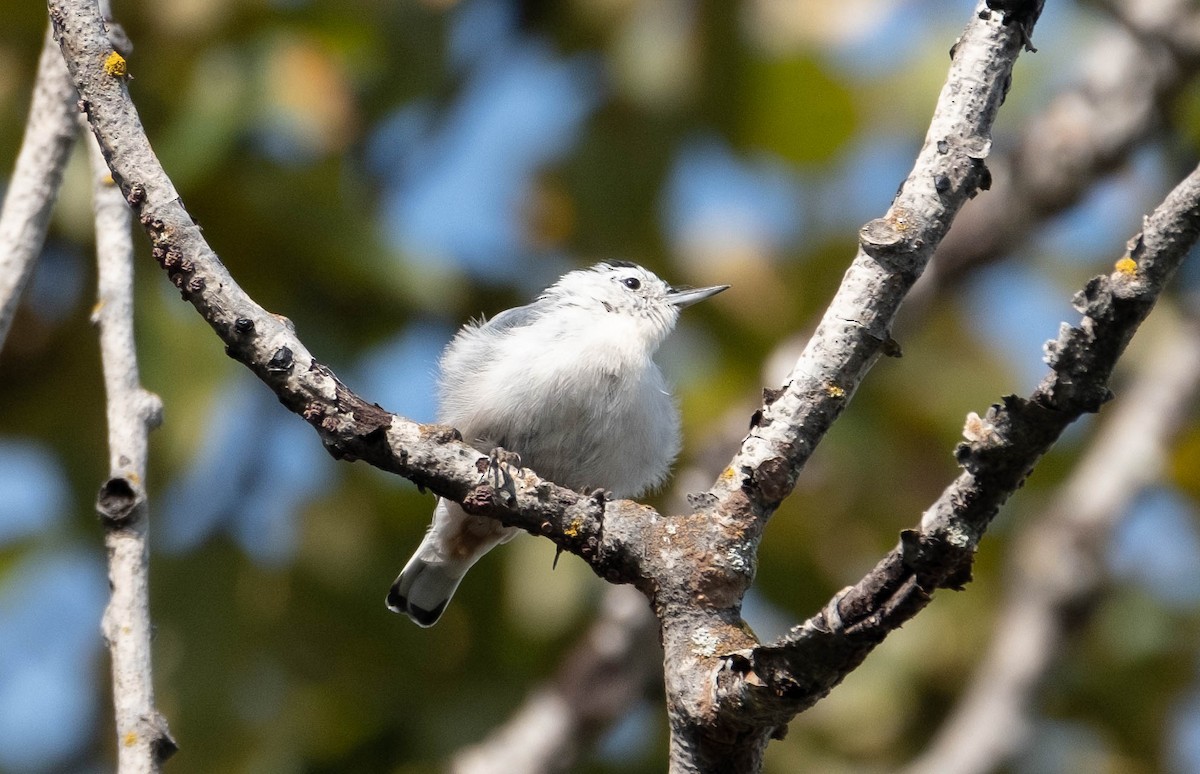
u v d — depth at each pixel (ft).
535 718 32.19
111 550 18.81
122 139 17.53
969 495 15.17
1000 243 37.04
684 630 17.48
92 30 17.69
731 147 34.81
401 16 32.81
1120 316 14.37
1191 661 37.01
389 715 32.96
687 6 34.01
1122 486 37.09
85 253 31.58
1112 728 36.81
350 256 30.66
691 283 35.14
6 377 32.12
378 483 33.42
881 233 17.52
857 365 17.72
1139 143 36.65
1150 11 35.60
